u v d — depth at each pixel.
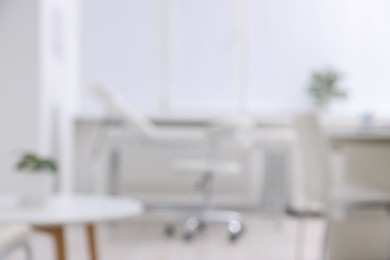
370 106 5.60
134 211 1.88
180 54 5.50
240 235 4.18
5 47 4.00
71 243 3.74
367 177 3.19
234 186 5.38
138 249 3.66
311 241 3.99
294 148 5.10
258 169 5.41
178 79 5.51
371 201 2.47
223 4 5.50
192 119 5.16
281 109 5.53
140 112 5.16
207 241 3.99
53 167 2.01
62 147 4.76
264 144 4.40
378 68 5.59
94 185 5.30
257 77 5.54
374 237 3.09
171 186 5.32
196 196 5.33
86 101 5.48
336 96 5.38
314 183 2.56
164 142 4.22
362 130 2.68
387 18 5.59
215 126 4.07
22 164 1.98
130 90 5.48
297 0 5.53
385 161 3.17
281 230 4.46
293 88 5.54
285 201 5.43
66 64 4.93
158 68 5.49
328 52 5.55
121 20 5.45
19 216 1.72
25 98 3.99
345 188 2.70
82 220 1.69
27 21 4.00
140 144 4.30
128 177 5.29
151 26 5.46
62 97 4.76
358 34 5.57
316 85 5.40
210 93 5.53
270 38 5.53
